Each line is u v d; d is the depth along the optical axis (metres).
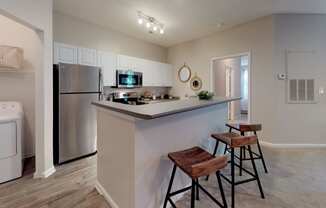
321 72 3.62
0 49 2.64
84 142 3.16
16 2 1.97
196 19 3.77
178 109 1.62
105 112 1.97
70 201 1.95
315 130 3.67
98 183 2.18
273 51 3.63
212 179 2.40
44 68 2.42
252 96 3.95
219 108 2.91
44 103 2.44
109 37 4.34
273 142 3.70
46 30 2.45
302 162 2.91
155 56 5.57
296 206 1.84
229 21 3.89
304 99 3.65
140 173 1.57
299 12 3.51
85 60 3.47
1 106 2.81
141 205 1.58
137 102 4.62
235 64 6.66
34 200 1.96
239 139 1.92
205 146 2.52
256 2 3.10
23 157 3.08
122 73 4.16
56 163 2.88
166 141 1.82
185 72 5.36
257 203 1.89
